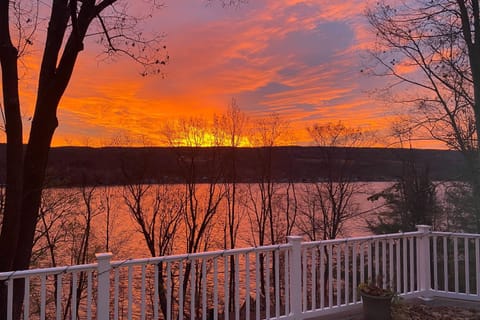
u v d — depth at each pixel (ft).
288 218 80.79
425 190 45.60
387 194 52.21
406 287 18.21
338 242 16.52
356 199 71.92
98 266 11.84
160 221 78.48
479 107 29.27
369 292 15.47
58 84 21.57
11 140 19.13
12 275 10.48
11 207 18.99
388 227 50.96
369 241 17.47
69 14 21.88
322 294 17.29
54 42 21.79
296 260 15.20
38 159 21.53
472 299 17.72
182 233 80.28
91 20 22.75
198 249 78.64
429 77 37.47
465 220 39.40
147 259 12.69
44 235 50.62
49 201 50.65
